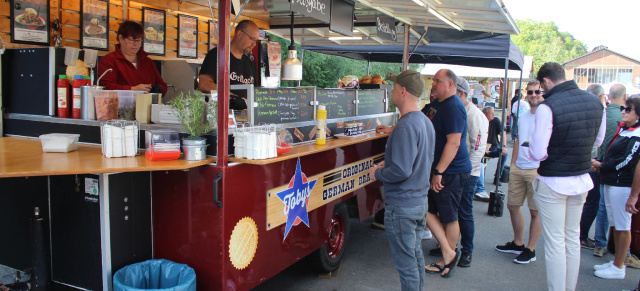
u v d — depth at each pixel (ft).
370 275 14.03
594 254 16.24
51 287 9.20
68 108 10.54
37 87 10.80
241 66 13.44
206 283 8.76
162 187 8.97
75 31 13.66
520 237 16.10
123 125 8.63
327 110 13.20
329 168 12.26
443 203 13.66
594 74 169.37
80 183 8.51
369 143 14.96
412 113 10.32
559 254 11.21
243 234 8.98
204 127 8.62
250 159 8.54
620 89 16.60
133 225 8.85
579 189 10.97
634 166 13.38
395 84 10.71
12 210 9.74
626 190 13.56
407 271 10.34
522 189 15.43
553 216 11.19
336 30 13.60
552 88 11.33
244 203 8.95
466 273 14.49
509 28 17.67
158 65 15.48
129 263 8.84
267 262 9.82
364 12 17.79
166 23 16.52
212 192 8.45
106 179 8.25
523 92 57.98
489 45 23.77
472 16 16.37
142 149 9.37
